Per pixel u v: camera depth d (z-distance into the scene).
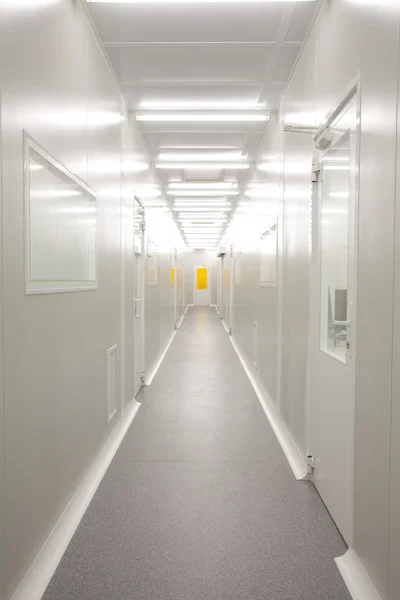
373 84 2.02
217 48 3.69
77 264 2.92
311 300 3.20
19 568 2.00
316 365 3.17
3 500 1.83
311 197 3.21
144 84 4.34
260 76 4.15
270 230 5.30
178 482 3.27
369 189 2.07
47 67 2.35
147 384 6.43
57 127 2.52
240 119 5.20
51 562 2.26
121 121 4.56
